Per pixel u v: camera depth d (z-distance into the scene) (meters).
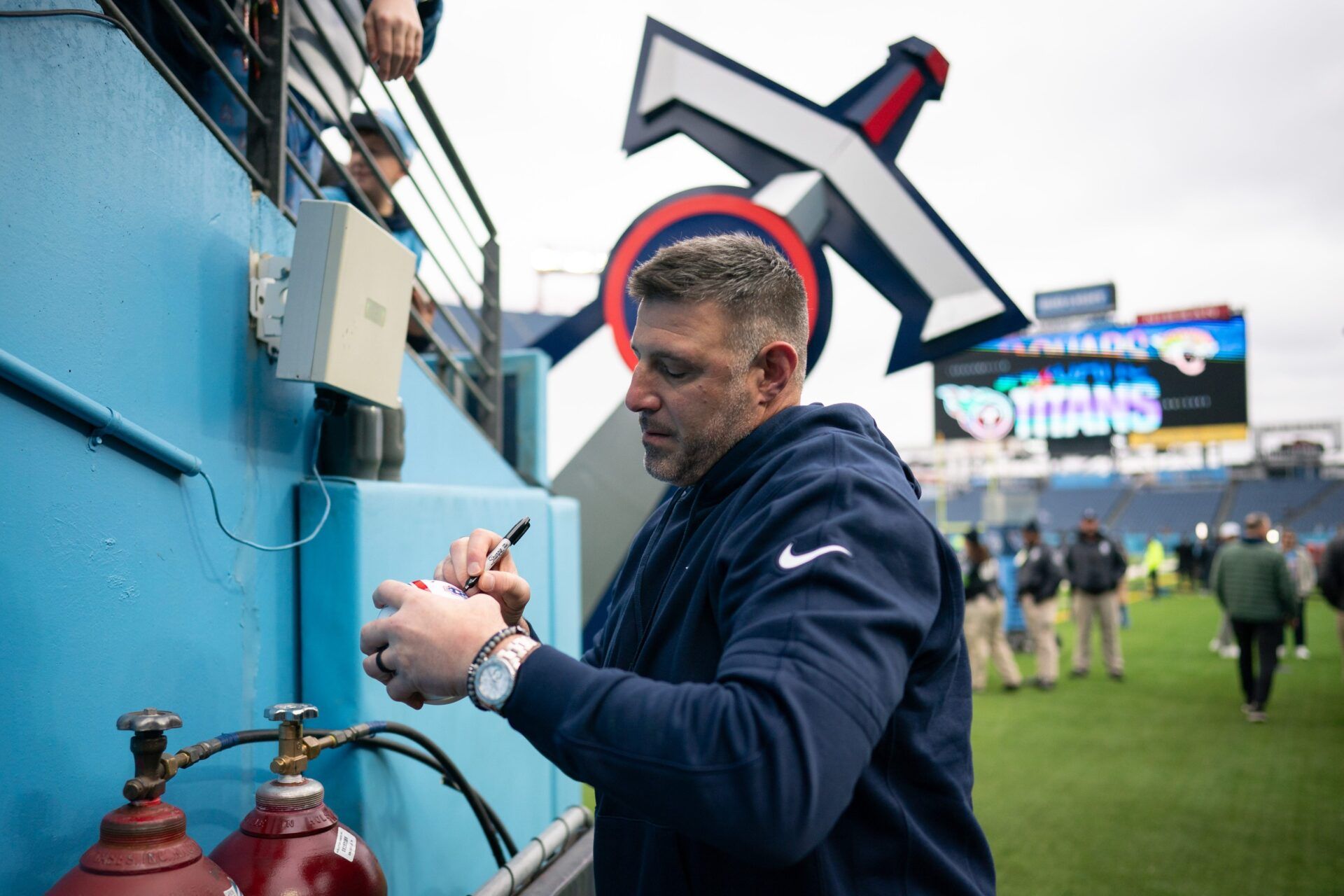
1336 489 38.22
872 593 0.83
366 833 1.76
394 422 2.06
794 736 0.75
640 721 0.79
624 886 1.09
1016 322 6.42
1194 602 18.95
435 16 2.41
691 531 1.14
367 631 0.96
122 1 1.72
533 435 3.67
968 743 1.07
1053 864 3.77
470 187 2.93
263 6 1.88
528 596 1.20
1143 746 5.93
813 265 6.68
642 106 7.07
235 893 1.12
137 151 1.35
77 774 1.21
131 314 1.33
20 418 1.12
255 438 1.69
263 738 1.38
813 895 0.94
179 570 1.44
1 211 1.09
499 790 2.47
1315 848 3.98
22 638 1.12
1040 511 41.69
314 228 1.59
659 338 1.05
